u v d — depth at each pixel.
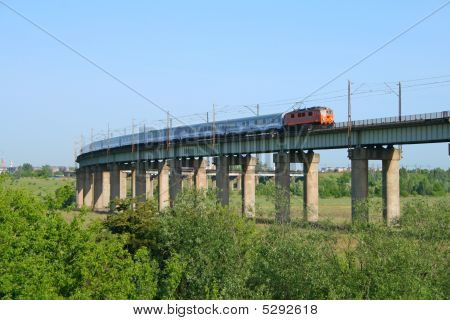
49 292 28.48
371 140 84.75
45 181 188.75
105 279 33.41
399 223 44.34
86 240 34.53
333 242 42.66
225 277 43.47
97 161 169.25
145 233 50.62
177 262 42.97
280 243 41.66
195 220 48.88
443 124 74.12
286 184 100.31
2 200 34.25
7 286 27.86
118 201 54.00
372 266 36.81
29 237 32.69
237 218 50.66
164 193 133.25
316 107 93.75
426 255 38.94
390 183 88.81
